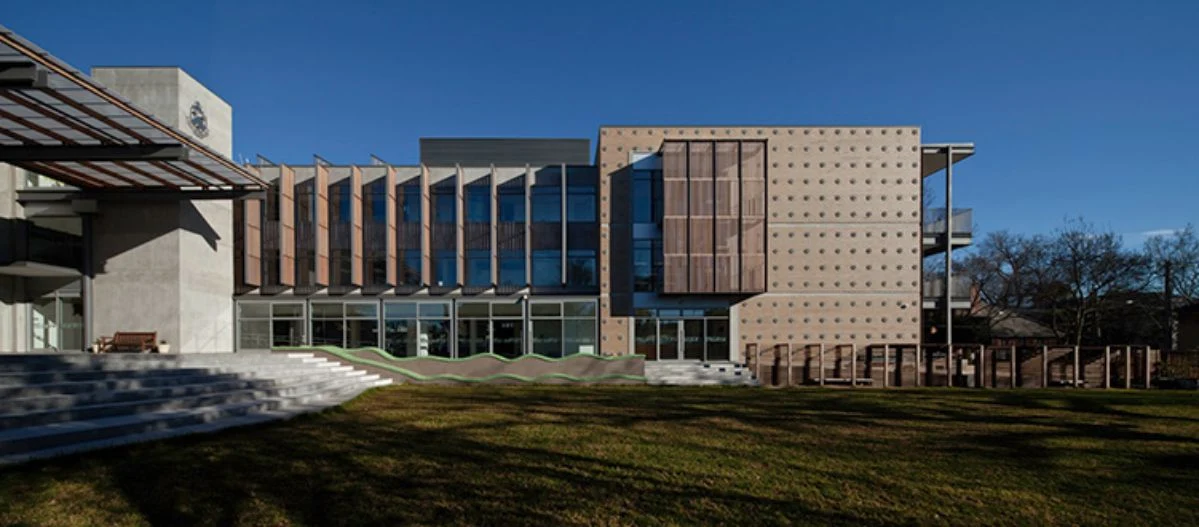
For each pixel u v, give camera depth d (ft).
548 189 84.79
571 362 62.44
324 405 39.42
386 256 81.71
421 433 29.84
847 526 17.21
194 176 61.67
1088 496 20.39
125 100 42.70
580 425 33.01
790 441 29.14
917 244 80.64
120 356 42.22
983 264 141.90
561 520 17.30
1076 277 111.45
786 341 79.61
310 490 19.54
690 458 25.07
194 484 19.80
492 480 21.12
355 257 81.25
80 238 70.59
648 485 20.89
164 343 67.51
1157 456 26.50
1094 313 114.21
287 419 32.78
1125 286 112.37
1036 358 72.43
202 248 73.36
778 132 81.30
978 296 137.80
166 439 25.98
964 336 117.39
